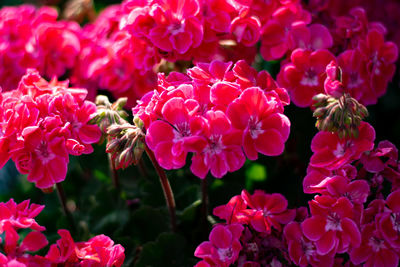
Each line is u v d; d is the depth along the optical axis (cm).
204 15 81
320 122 75
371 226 75
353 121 74
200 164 73
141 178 89
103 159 90
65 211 85
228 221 76
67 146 75
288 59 85
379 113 97
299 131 90
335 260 77
